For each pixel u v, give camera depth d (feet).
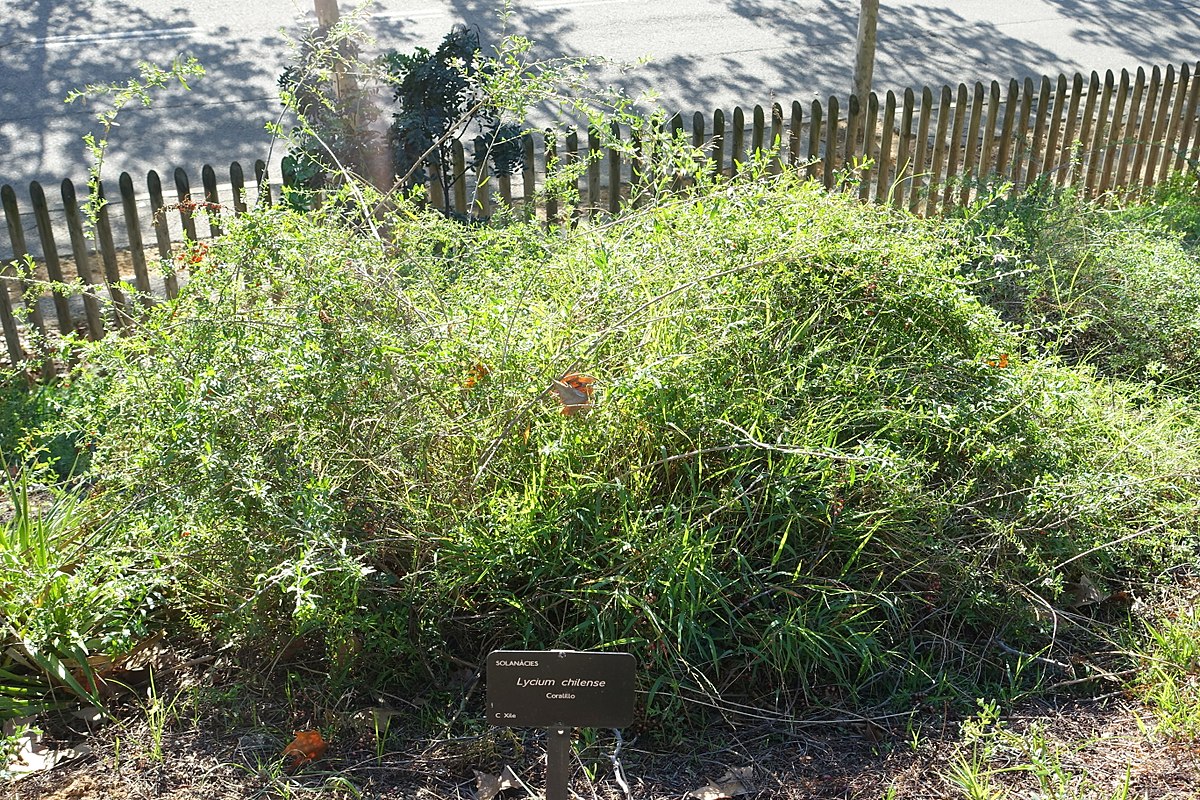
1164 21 48.91
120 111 34.19
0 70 37.50
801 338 12.08
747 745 9.49
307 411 9.75
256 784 8.91
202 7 44.04
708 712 9.83
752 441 10.23
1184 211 23.44
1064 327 16.96
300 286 10.93
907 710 9.87
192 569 10.14
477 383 10.18
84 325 20.24
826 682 10.25
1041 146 27.40
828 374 11.57
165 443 9.75
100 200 14.32
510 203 20.52
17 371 16.11
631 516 10.36
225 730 9.60
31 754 9.28
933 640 10.62
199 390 9.10
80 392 11.30
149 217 25.80
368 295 11.26
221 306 11.02
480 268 13.21
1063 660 10.53
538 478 10.52
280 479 9.35
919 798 8.81
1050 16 48.70
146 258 23.02
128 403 10.53
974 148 24.21
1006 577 10.94
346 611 9.63
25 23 41.81
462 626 10.31
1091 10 49.90
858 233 12.55
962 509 11.53
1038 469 11.62
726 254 11.96
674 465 10.93
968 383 11.98
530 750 9.33
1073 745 9.32
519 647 10.08
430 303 11.99
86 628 10.09
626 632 9.64
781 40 43.16
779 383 11.18
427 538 9.99
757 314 11.96
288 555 9.59
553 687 7.84
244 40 40.63
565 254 13.17
